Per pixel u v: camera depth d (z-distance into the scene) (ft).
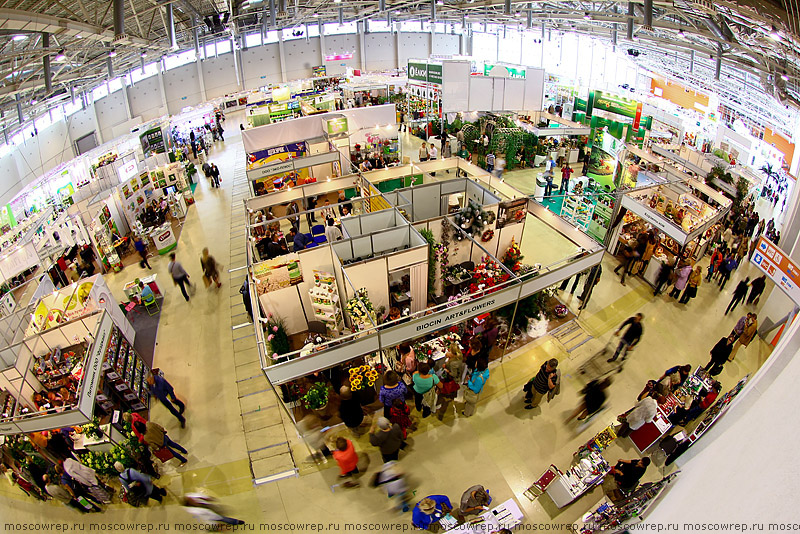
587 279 30.32
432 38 129.29
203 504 19.79
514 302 25.84
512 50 115.44
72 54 47.60
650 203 38.32
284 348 26.17
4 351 23.89
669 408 22.22
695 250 35.65
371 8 80.43
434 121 71.36
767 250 25.44
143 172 49.34
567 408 24.70
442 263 31.91
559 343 29.30
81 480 20.12
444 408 24.99
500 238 34.27
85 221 40.55
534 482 20.80
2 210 43.52
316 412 24.32
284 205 49.21
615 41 53.98
